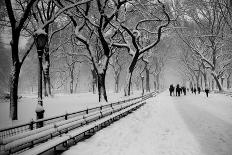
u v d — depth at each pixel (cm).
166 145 1051
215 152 945
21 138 788
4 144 679
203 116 1886
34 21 3216
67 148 1014
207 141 1109
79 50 5384
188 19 5450
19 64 1590
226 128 1386
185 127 1444
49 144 877
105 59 2483
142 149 994
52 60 6266
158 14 3869
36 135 831
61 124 1020
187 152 949
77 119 1191
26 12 1535
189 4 4325
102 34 2395
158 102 3400
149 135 1245
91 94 4656
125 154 930
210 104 2894
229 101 3312
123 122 1675
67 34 4856
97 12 3278
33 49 5806
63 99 3234
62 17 4244
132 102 2372
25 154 748
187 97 4381
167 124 1561
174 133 1285
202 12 5125
